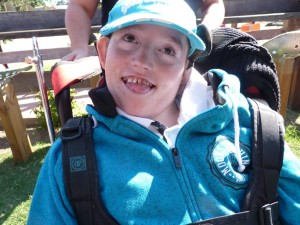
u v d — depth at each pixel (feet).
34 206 3.17
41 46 33.68
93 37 6.10
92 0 5.25
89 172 3.02
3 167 9.86
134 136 3.24
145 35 2.89
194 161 3.26
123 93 3.03
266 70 3.89
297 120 11.86
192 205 3.11
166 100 3.18
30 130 12.05
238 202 3.26
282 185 3.51
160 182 3.10
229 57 4.08
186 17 2.98
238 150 3.25
